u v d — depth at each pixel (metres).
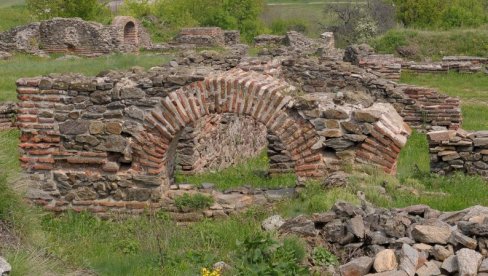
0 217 7.44
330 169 9.96
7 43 35.25
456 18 37.72
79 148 10.38
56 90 10.32
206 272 6.97
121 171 10.35
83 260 8.02
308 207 8.92
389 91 17.45
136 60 27.27
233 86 10.01
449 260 6.62
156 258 8.24
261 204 9.97
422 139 16.42
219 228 9.29
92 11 43.31
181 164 13.31
